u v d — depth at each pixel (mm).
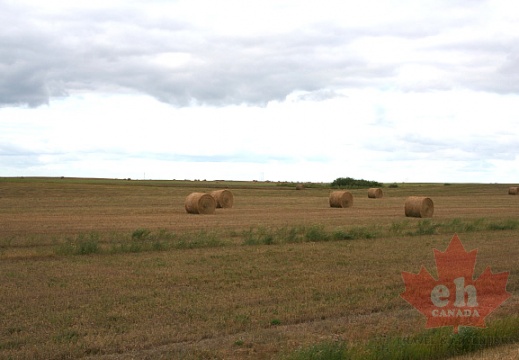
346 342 9219
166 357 8766
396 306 12172
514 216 38906
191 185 101938
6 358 8664
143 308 11789
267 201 59500
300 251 20375
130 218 35500
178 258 18719
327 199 63625
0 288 13625
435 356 8875
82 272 15992
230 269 16516
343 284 14305
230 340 9680
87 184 86312
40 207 45750
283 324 10859
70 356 8867
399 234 26328
